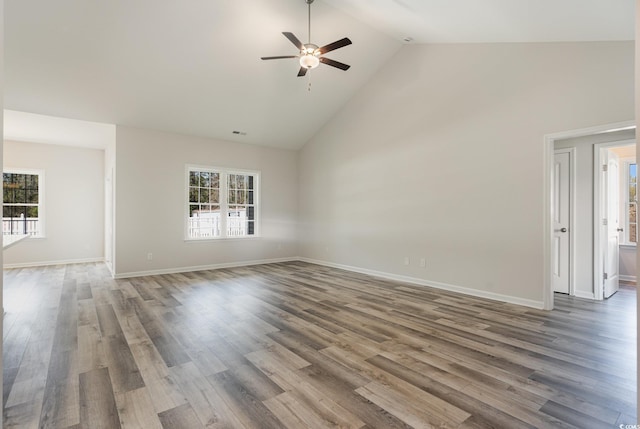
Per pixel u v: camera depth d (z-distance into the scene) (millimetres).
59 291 4695
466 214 4488
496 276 4176
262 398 1982
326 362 2453
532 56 3848
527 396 1992
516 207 3984
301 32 4586
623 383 2139
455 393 2029
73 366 2398
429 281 4961
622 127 3240
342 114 6539
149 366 2396
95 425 1731
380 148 5750
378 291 4656
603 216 4246
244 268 6715
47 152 7188
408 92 5254
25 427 1714
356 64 5477
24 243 6941
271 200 7586
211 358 2525
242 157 7164
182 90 5176
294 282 5293
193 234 6578
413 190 5191
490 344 2768
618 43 3271
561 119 3621
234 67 4953
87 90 4758
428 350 2658
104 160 7793
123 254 5699
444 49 4738
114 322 3355
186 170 6418
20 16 3551
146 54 4367
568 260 4422
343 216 6582
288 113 6383
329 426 1721
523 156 3922
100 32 3924
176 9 3889
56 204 7270
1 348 1390
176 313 3650
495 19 3408
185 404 1921
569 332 3031
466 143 4484
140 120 5688
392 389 2076
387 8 3982
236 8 4059
